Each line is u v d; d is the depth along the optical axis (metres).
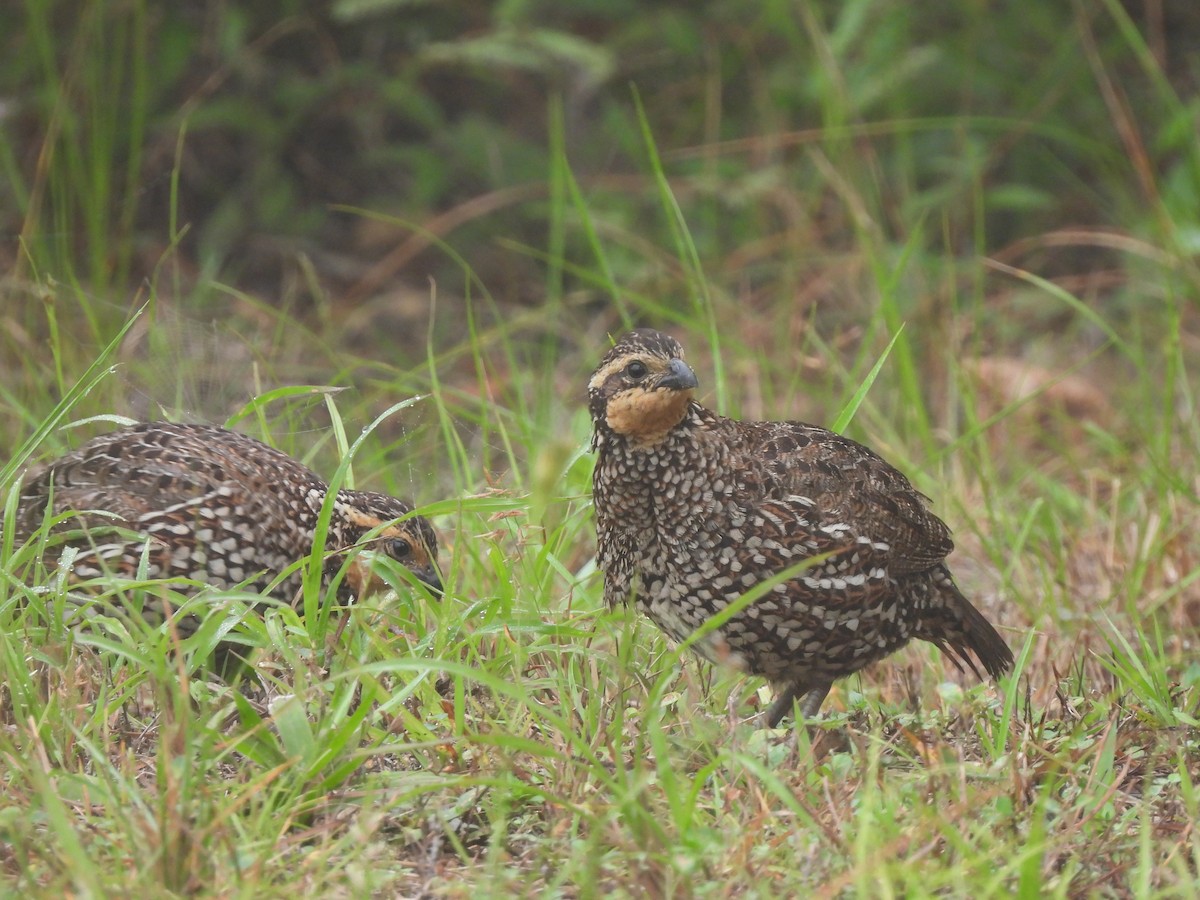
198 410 11.41
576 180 17.25
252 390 11.63
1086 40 14.88
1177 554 10.62
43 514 8.48
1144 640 8.58
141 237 16.00
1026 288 16.22
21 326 12.12
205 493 8.57
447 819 6.42
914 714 7.93
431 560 9.15
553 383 13.78
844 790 6.64
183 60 16.23
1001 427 13.45
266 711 7.36
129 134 16.20
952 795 6.64
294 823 6.34
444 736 6.96
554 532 8.52
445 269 17.05
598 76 16.27
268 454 9.00
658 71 18.06
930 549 8.48
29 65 15.72
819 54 15.39
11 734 6.79
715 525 7.98
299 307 16.27
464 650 7.93
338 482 7.61
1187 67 18.47
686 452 7.96
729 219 17.00
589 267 16.52
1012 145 17.44
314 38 17.48
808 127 16.88
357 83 17.53
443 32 17.58
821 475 8.13
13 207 15.12
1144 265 16.00
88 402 10.79
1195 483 11.58
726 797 6.64
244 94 17.05
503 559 8.20
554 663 7.86
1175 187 15.36
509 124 18.08
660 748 6.16
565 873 5.79
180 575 8.49
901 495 8.48
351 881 5.87
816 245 15.94
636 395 7.85
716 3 17.83
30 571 8.24
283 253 16.81
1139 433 11.95
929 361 14.01
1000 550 10.54
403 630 7.89
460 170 17.59
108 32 16.06
